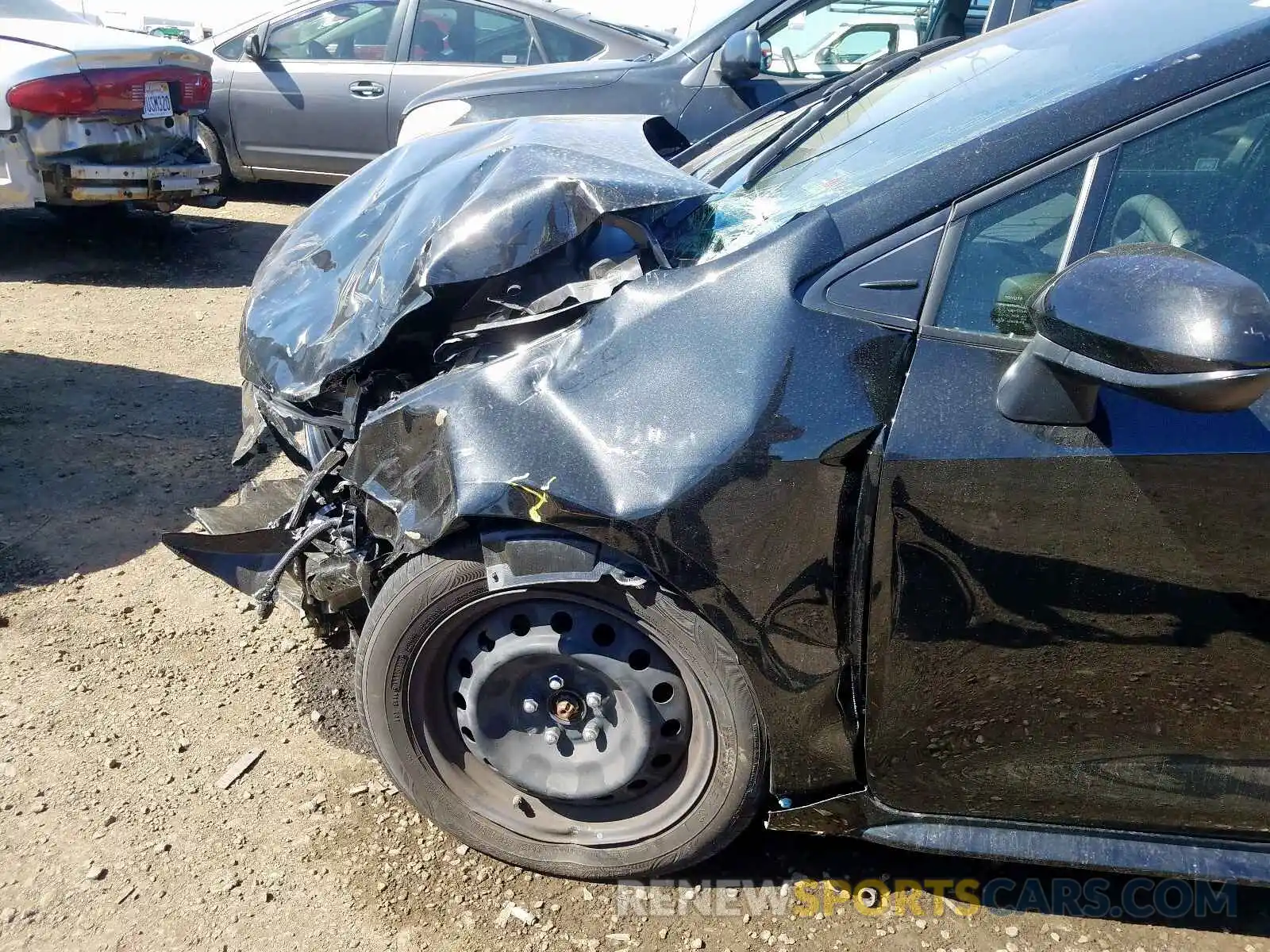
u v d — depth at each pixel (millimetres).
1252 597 1680
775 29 4969
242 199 8422
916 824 1968
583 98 5059
